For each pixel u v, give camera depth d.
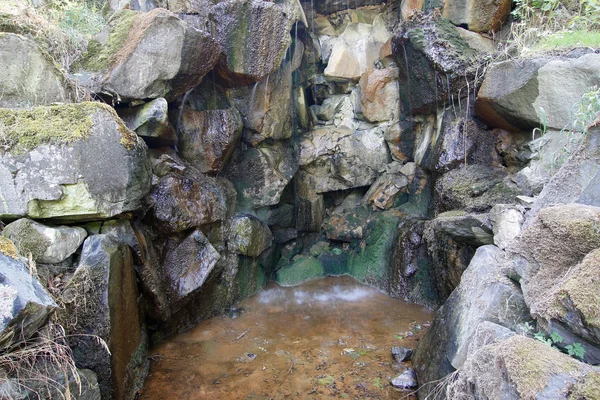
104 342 2.13
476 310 2.19
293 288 4.56
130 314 2.60
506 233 2.59
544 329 1.54
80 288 2.16
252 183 4.35
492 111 3.46
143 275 2.78
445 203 3.71
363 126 5.14
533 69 3.02
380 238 4.72
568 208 1.64
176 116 3.58
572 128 2.75
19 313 1.49
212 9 3.64
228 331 3.55
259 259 4.46
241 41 3.72
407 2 4.46
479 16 3.86
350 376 2.86
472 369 1.56
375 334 3.47
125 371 2.48
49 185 2.16
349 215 5.20
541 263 1.68
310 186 5.14
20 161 2.13
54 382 1.78
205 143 3.76
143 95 3.01
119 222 2.56
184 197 3.33
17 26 2.73
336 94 5.37
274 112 4.28
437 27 3.83
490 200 3.23
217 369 2.96
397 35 4.22
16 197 2.15
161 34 2.99
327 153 5.00
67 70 2.95
